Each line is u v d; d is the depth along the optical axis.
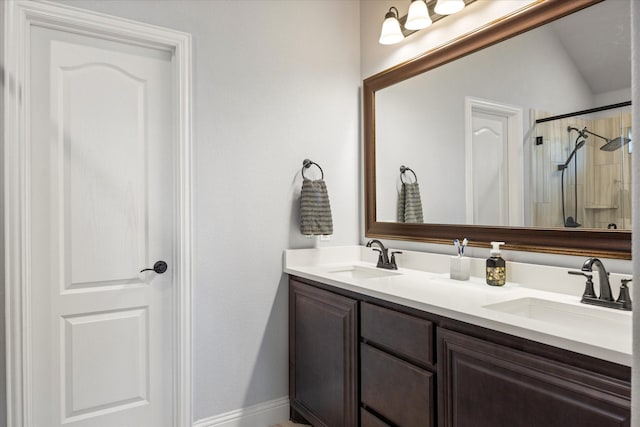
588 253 1.49
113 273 1.93
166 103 2.04
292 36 2.34
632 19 0.90
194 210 2.04
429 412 1.41
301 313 2.17
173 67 2.03
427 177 2.15
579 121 1.53
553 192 1.61
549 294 1.55
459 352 1.31
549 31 1.63
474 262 1.89
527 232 1.69
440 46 2.06
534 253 1.68
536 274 1.64
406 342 1.51
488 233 1.85
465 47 1.94
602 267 1.37
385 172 2.42
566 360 1.04
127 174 1.95
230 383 2.15
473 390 1.27
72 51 1.83
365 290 1.69
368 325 1.70
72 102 1.83
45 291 1.79
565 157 1.58
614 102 1.44
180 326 2.01
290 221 2.33
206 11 2.07
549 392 1.07
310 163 2.37
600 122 1.48
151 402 2.02
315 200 2.28
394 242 2.37
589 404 0.99
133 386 1.98
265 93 2.25
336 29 2.50
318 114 2.43
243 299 2.18
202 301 2.06
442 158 2.07
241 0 2.18
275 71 2.28
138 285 1.99
